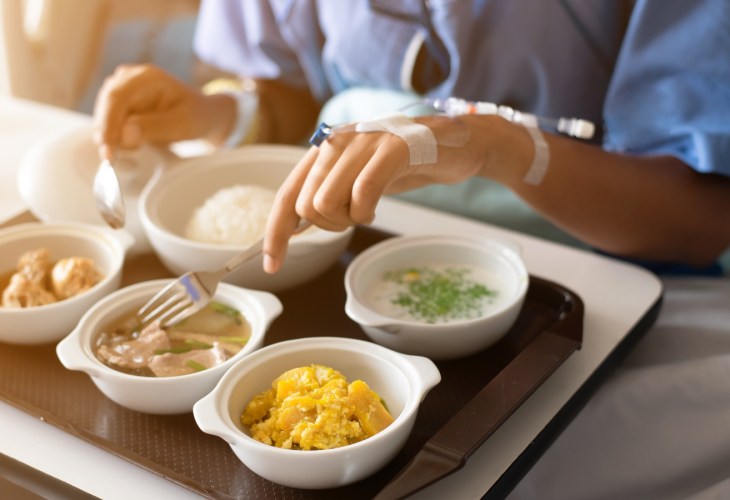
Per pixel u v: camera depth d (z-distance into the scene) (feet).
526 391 2.81
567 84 4.66
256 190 3.92
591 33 4.57
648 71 4.22
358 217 2.87
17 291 3.33
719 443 3.26
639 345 3.69
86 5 6.68
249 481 2.61
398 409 2.73
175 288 3.14
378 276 3.56
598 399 3.45
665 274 4.50
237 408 2.70
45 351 3.27
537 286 3.53
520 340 3.32
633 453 3.33
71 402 2.99
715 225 4.16
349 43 4.98
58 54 6.65
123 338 3.07
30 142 5.01
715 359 3.46
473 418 2.68
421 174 3.18
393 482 2.44
